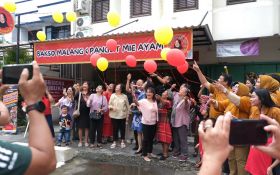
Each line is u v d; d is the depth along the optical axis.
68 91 9.09
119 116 8.60
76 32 13.50
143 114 7.35
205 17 10.76
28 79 1.42
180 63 5.92
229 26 10.58
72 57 10.48
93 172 6.65
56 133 10.72
